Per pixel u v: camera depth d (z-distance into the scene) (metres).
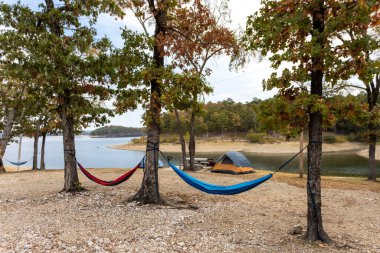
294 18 6.01
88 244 6.20
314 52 5.77
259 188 14.25
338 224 8.30
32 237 6.58
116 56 10.14
